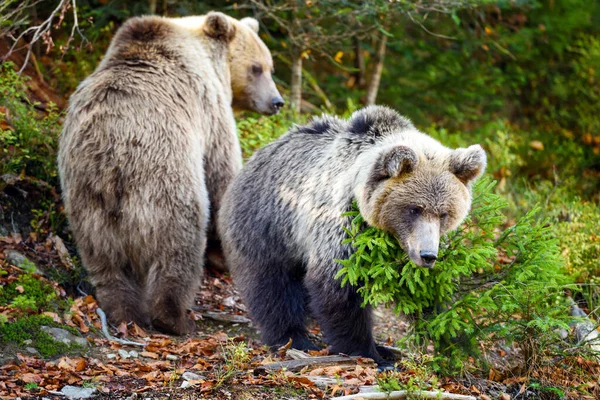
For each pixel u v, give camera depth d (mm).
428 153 9234
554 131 22594
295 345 10805
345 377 9195
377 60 19875
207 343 10617
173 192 11047
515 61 23281
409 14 16125
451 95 21406
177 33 12703
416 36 22312
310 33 17672
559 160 20641
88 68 16469
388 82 21734
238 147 13133
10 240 11859
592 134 21906
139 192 10898
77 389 8602
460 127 21953
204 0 18578
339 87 21219
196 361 9852
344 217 9516
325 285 9742
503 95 23172
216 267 13727
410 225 8875
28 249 11953
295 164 10641
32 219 12539
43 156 13031
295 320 10906
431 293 9617
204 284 13305
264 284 10891
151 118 11227
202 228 11453
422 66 21938
